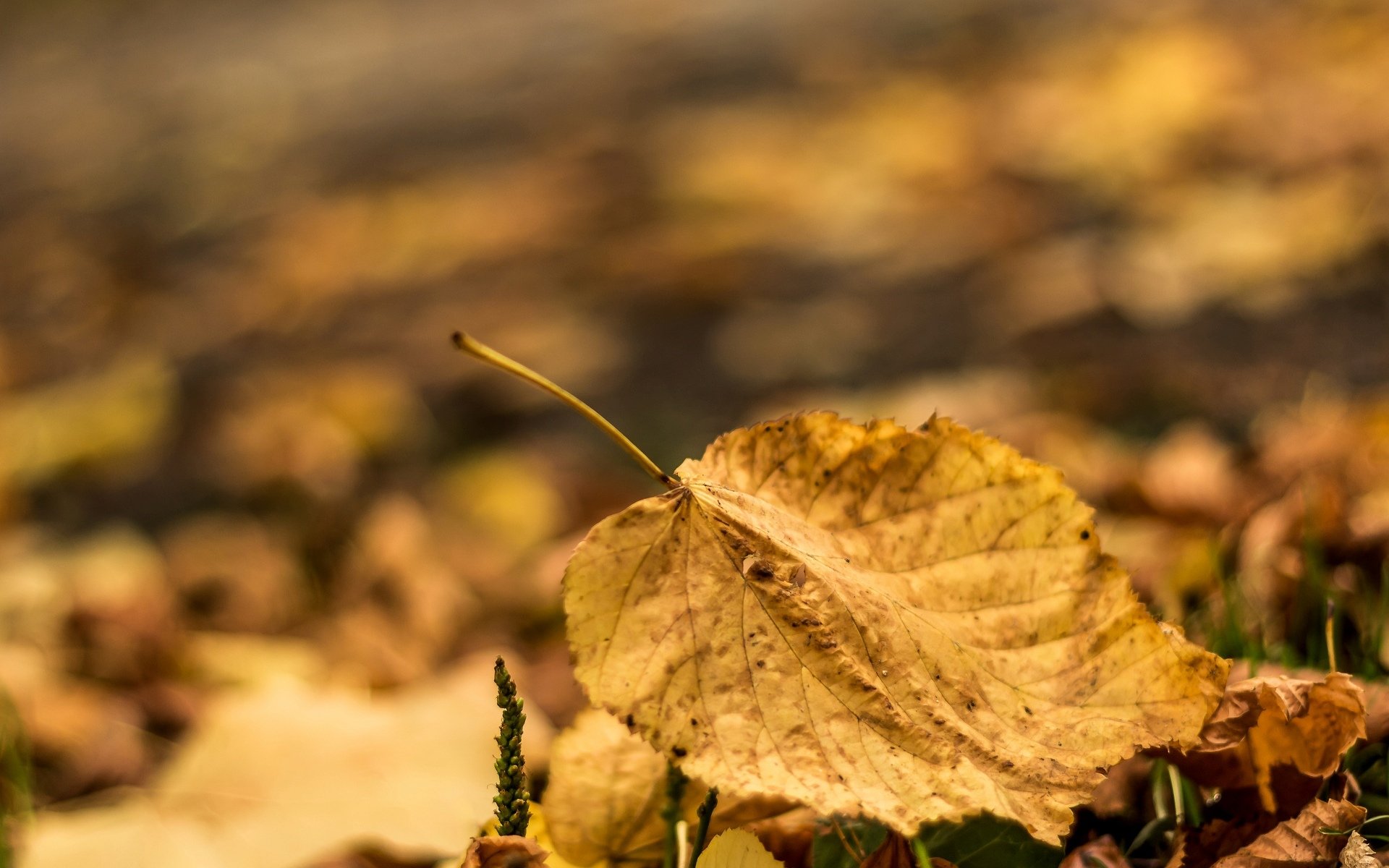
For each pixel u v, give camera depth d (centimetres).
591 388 124
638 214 175
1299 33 183
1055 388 98
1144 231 128
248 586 88
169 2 502
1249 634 54
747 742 45
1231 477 68
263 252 192
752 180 177
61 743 63
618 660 45
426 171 219
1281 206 122
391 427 119
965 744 45
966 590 47
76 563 101
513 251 171
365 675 72
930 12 277
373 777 55
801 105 214
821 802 44
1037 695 46
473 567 86
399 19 414
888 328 121
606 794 49
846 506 47
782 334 126
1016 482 47
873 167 173
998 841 47
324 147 254
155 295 181
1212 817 48
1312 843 46
